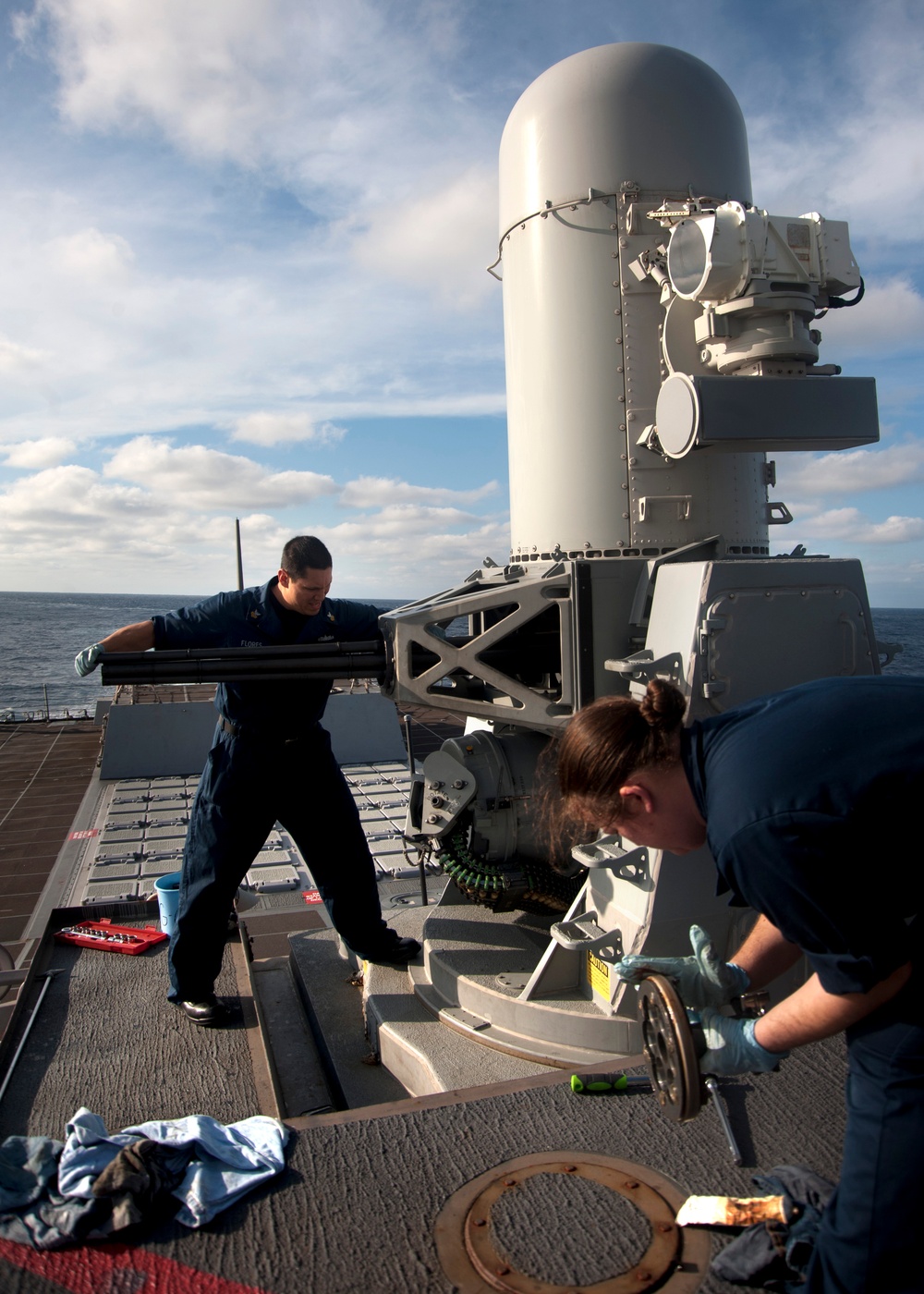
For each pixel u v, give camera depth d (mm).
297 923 8023
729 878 1683
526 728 4492
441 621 3859
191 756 15438
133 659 3750
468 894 4336
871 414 3836
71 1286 2125
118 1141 2582
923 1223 1626
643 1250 2201
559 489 4168
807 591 3518
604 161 4090
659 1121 2760
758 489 4324
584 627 3873
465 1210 2369
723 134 4223
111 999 4191
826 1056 3102
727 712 1851
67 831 12398
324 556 3861
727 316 3742
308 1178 2520
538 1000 3736
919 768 1556
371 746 15969
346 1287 2123
